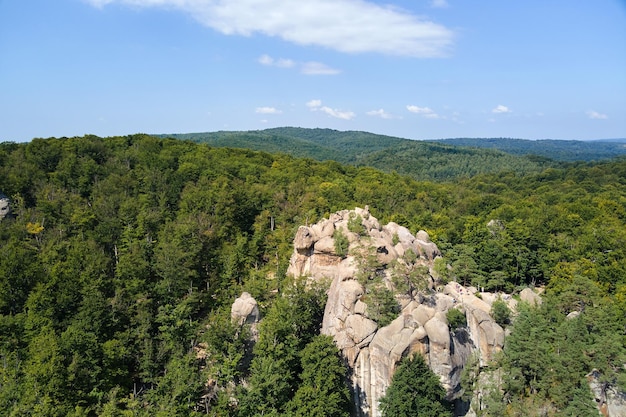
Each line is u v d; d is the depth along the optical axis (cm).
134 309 7019
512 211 13438
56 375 5381
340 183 15488
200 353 7069
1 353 6209
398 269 7019
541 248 10712
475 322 7044
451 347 6228
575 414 5706
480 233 10644
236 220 11544
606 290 8931
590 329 6831
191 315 7944
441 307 6900
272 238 10394
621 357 6006
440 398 5894
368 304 6481
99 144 14338
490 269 9694
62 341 5822
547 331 6756
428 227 12012
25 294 7412
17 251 7706
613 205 14525
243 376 6359
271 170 16875
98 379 5934
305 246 8219
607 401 6206
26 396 5203
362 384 6231
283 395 5738
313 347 5941
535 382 6259
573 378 6031
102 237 9344
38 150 12988
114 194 11356
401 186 17200
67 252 8212
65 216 10212
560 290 8938
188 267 8281
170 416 5091
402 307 6694
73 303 6944
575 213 13000
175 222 10106
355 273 6975
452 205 16750
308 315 6888
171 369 5941
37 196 11006
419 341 5991
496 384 6344
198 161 15175
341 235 7875
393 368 5991
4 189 10962
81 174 12512
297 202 12638
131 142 16662
